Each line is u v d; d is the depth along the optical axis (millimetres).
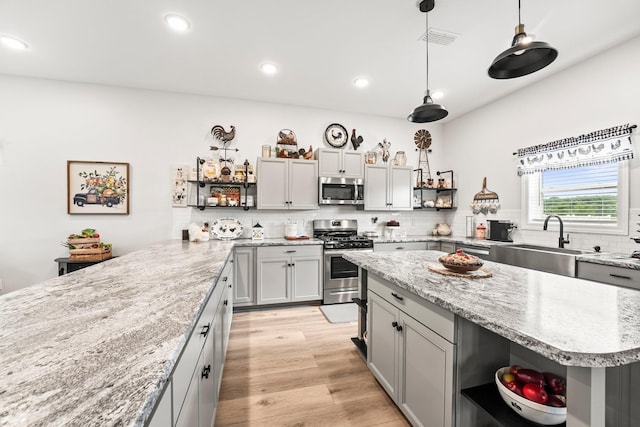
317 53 2752
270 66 2992
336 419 1653
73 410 473
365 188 4043
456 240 3768
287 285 3473
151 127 3586
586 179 2885
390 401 1811
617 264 2086
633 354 744
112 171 3449
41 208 3252
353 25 2340
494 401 1160
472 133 4242
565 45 2576
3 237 3150
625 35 2438
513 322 927
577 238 2920
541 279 1523
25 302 1062
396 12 2186
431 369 1340
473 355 1225
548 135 3188
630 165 2510
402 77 3227
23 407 477
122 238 3490
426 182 4582
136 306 1020
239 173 3699
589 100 2797
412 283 1431
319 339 2666
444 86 3451
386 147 4406
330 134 4246
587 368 757
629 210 2512
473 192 4223
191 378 944
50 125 3273
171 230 3646
